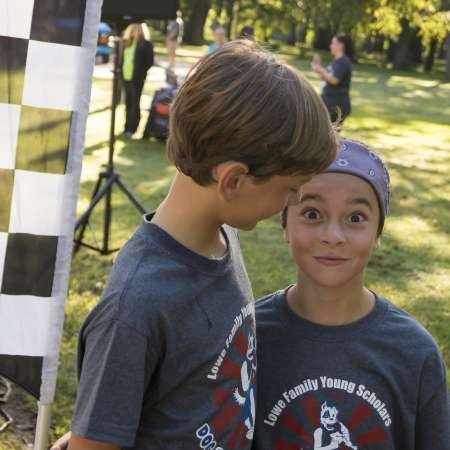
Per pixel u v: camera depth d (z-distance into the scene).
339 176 1.67
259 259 6.38
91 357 1.43
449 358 4.71
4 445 3.47
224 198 1.41
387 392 1.71
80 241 6.15
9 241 2.53
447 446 1.74
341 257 1.68
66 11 2.46
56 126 2.50
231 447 1.53
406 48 36.19
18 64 2.46
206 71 1.40
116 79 6.36
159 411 1.49
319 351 1.73
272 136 1.35
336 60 11.42
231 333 1.51
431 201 9.00
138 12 6.28
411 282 6.12
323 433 1.72
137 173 9.09
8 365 2.56
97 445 1.39
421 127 15.84
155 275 1.42
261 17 31.47
